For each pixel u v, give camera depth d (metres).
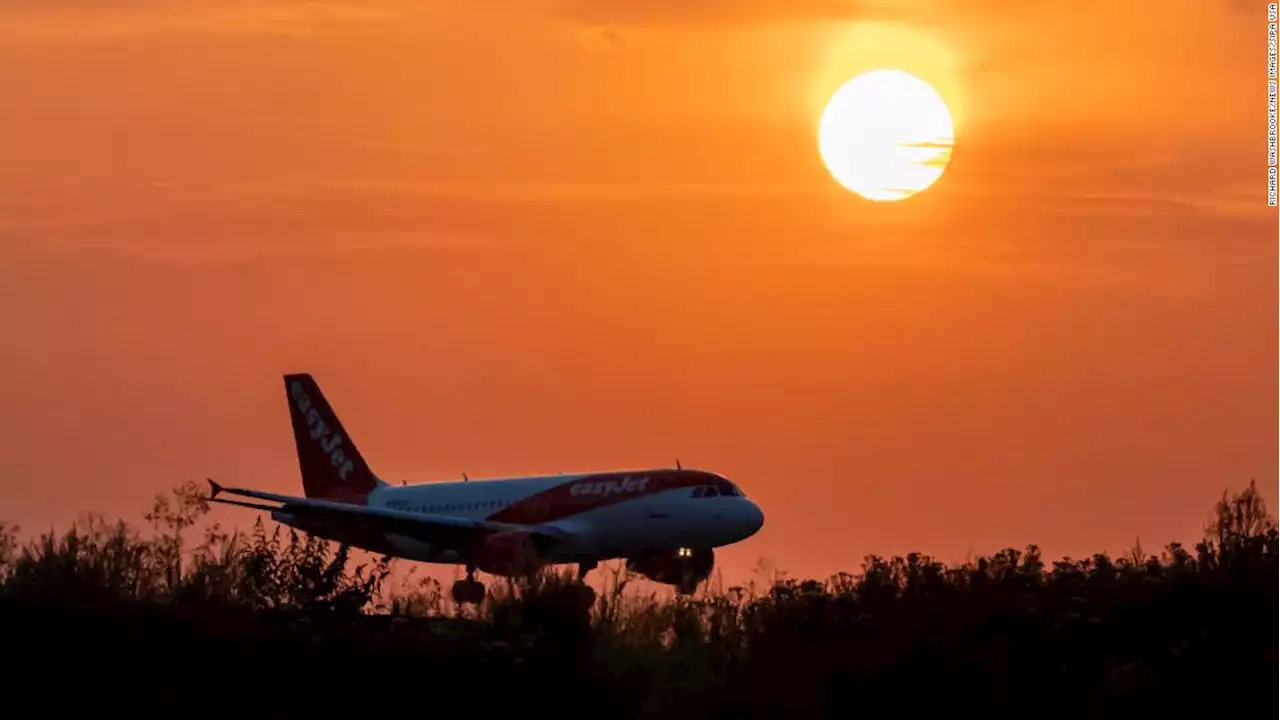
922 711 126.88
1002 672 128.25
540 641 136.50
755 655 137.00
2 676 126.38
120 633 131.12
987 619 136.00
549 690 128.75
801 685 130.50
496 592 145.88
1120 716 124.38
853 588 151.00
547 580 144.88
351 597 156.25
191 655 129.88
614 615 145.38
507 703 127.81
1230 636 131.25
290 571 163.38
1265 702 123.44
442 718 126.44
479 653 131.00
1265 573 142.75
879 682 128.75
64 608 132.62
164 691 126.44
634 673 132.62
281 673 128.88
